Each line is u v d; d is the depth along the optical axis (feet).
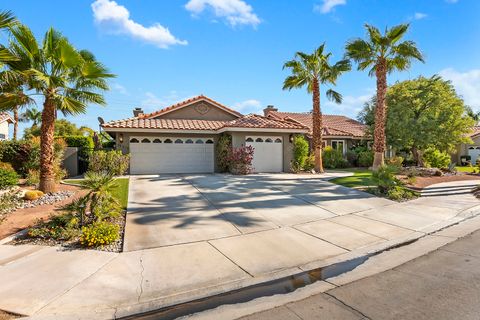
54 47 32.01
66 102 32.32
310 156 66.39
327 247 19.33
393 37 53.42
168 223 23.81
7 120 96.63
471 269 15.56
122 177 51.31
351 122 104.88
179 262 16.57
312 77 62.28
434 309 11.64
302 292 13.43
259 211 28.12
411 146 75.00
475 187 44.98
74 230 20.30
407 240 20.95
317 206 30.63
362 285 13.99
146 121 61.00
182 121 64.13
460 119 70.08
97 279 14.37
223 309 12.05
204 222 24.26
